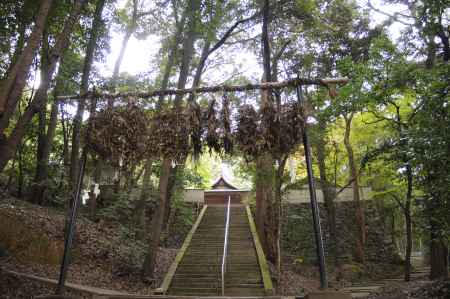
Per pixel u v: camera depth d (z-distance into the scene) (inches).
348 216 649.0
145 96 172.4
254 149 158.9
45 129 490.3
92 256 345.7
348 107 380.5
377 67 368.2
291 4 427.8
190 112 162.9
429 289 283.7
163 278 354.3
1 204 362.3
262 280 344.2
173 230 603.5
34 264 283.4
